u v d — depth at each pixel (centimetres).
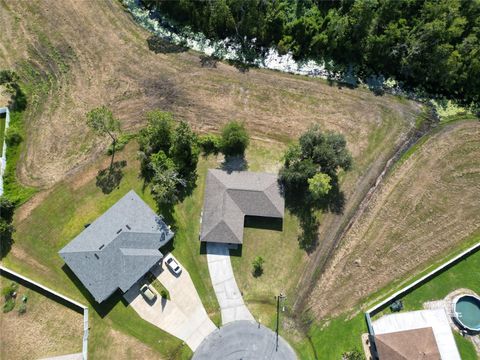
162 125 5612
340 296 5297
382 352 4703
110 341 4972
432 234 5672
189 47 6950
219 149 6031
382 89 6650
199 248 5428
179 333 5019
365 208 5794
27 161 6006
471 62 6334
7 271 5272
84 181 5866
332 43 6656
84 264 5084
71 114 6334
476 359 4938
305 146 5616
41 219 5641
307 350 4988
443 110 6512
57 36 6931
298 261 5441
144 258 5119
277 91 6575
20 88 6475
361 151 6162
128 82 6588
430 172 6047
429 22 6456
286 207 5691
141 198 5734
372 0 6150
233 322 5084
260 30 6875
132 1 7306
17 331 5031
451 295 5297
